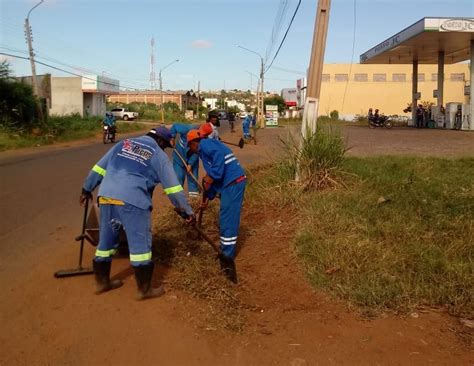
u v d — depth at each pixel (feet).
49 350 11.59
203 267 16.33
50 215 24.72
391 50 106.22
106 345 11.85
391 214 20.20
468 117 91.15
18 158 54.49
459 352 11.77
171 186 13.88
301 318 13.42
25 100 84.23
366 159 36.01
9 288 14.99
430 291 14.33
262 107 140.56
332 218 19.94
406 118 147.23
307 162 25.36
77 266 16.79
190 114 227.81
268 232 20.51
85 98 147.13
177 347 11.84
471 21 82.89
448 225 18.72
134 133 118.42
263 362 11.34
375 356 11.62
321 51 26.17
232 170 16.02
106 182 13.70
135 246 13.71
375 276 15.16
